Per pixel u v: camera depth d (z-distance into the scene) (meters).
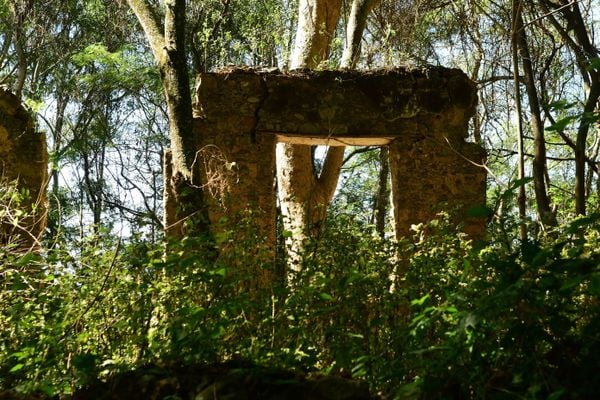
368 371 4.30
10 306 5.63
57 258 5.83
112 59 22.36
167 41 9.12
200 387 3.80
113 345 4.94
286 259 6.28
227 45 20.78
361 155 22.75
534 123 10.35
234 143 10.20
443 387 3.61
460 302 4.16
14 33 20.59
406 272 5.69
